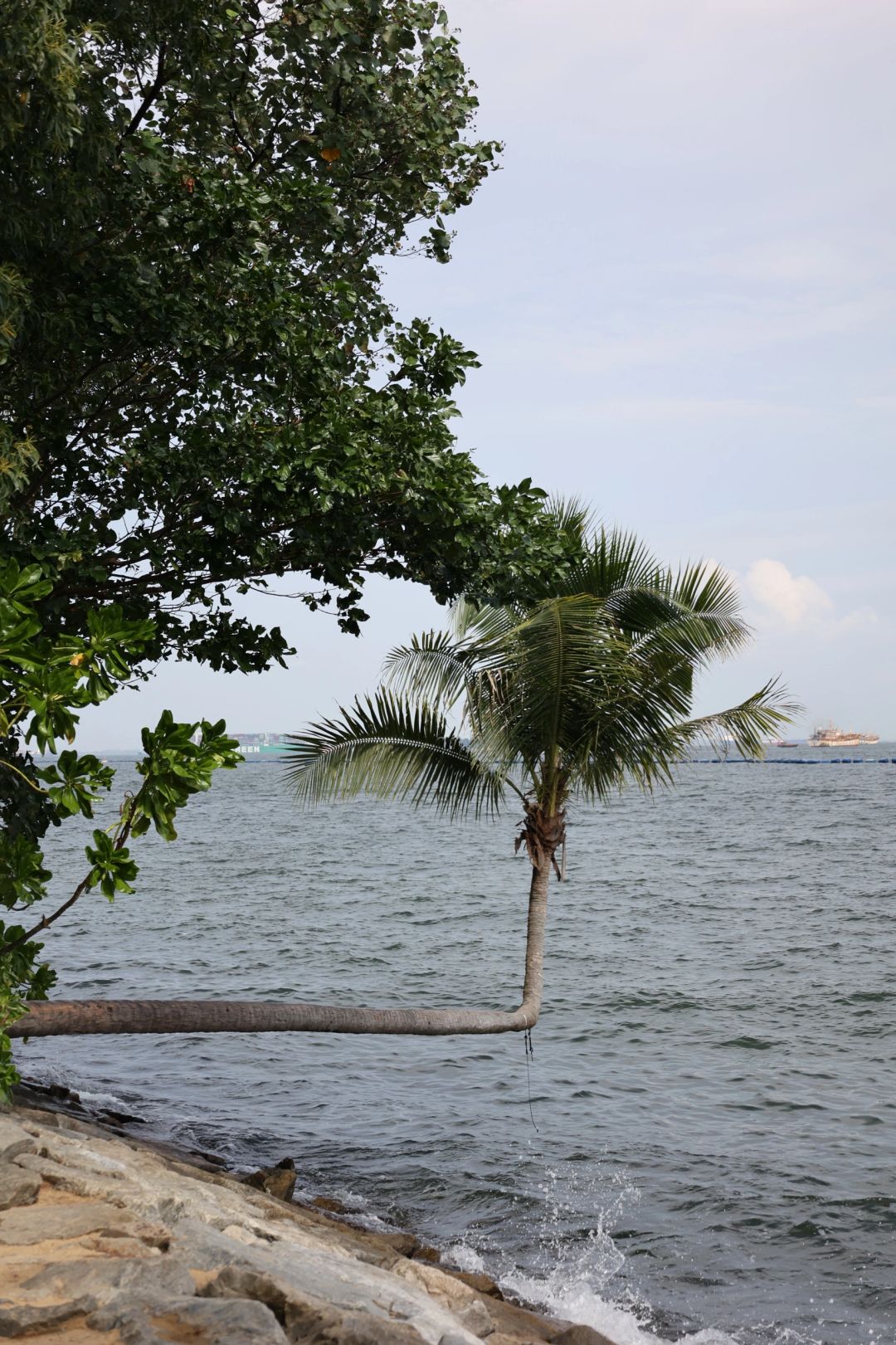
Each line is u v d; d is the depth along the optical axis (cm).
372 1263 704
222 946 3259
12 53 745
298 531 1055
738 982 2706
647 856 6325
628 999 2530
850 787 14575
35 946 733
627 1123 1625
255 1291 423
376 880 5272
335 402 1063
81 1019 934
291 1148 1484
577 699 1254
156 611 1098
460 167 1290
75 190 892
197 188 998
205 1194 693
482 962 3041
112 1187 551
